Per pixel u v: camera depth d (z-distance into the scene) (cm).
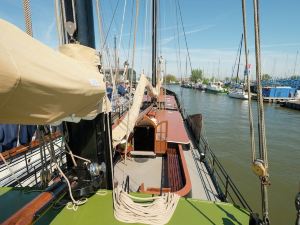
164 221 298
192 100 5641
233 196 1123
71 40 315
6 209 318
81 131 351
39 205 261
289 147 2070
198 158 821
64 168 371
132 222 296
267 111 4075
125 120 539
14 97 144
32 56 156
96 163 345
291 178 1436
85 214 308
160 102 1563
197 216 311
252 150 246
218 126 2848
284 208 1084
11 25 160
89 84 221
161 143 788
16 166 662
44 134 305
